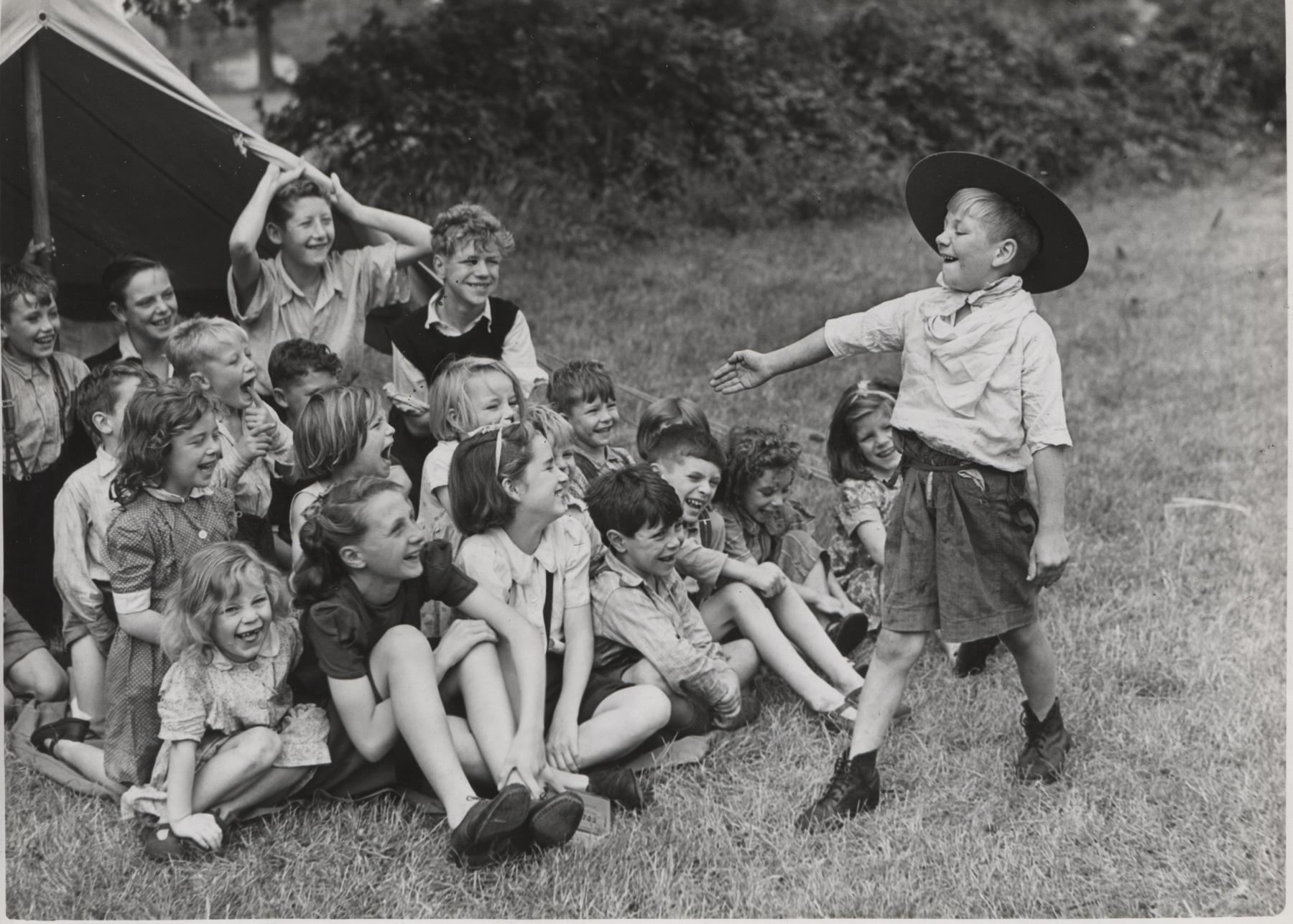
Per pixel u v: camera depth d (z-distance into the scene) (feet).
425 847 9.73
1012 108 51.80
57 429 12.82
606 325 26.18
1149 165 53.78
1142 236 40.93
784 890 9.53
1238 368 25.62
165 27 38.45
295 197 14.25
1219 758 11.23
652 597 11.35
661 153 38.99
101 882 9.36
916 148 47.93
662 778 10.83
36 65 13.67
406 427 13.64
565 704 10.68
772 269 33.17
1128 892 9.50
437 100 34.83
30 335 12.42
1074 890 9.52
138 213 15.53
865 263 34.19
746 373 11.39
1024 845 9.99
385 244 15.89
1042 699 10.91
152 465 10.30
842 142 44.80
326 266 15.02
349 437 11.26
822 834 10.12
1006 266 10.20
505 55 36.73
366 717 9.92
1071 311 30.66
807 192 40.98
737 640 12.12
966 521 10.16
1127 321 29.66
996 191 10.12
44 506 12.71
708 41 42.63
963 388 10.06
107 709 10.62
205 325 11.87
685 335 25.61
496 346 14.32
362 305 15.25
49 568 12.78
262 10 38.47
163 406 10.22
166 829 9.55
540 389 15.92
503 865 9.53
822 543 15.28
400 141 34.30
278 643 10.01
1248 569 15.49
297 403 12.74
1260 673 12.79
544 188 35.17
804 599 12.84
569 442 11.66
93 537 11.03
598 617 11.32
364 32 35.35
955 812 10.46
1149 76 59.67
